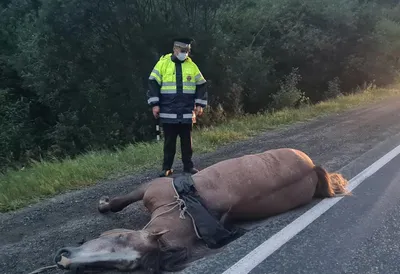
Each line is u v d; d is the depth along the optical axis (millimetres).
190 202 4484
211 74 15656
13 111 16469
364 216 5094
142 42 14625
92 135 14242
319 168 5477
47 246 4676
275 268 3996
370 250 4332
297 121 12203
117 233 3908
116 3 14180
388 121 11195
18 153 15781
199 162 7973
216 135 9906
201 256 4203
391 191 5891
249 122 12086
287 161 5172
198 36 15188
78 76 14703
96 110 14609
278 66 20578
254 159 5066
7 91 17078
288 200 5059
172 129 6750
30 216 5531
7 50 18406
